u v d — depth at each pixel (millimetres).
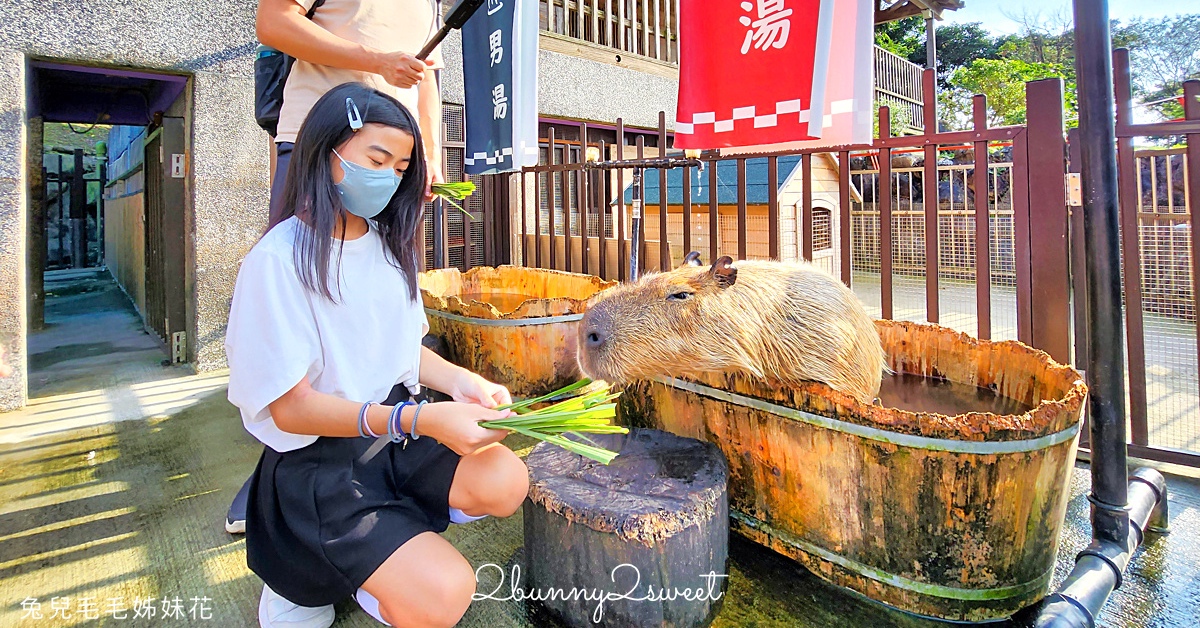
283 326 1233
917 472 1510
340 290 1313
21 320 3367
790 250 5148
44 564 1911
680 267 2150
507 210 5812
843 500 1662
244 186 4137
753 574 1804
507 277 4051
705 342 1785
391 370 1425
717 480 1627
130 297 7148
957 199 8031
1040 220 2404
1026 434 1422
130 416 3242
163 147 4105
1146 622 1573
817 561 1763
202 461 2676
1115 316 1703
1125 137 2377
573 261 5352
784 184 5074
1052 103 2344
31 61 3520
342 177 1270
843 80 2604
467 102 4707
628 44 7137
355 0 2072
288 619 1522
